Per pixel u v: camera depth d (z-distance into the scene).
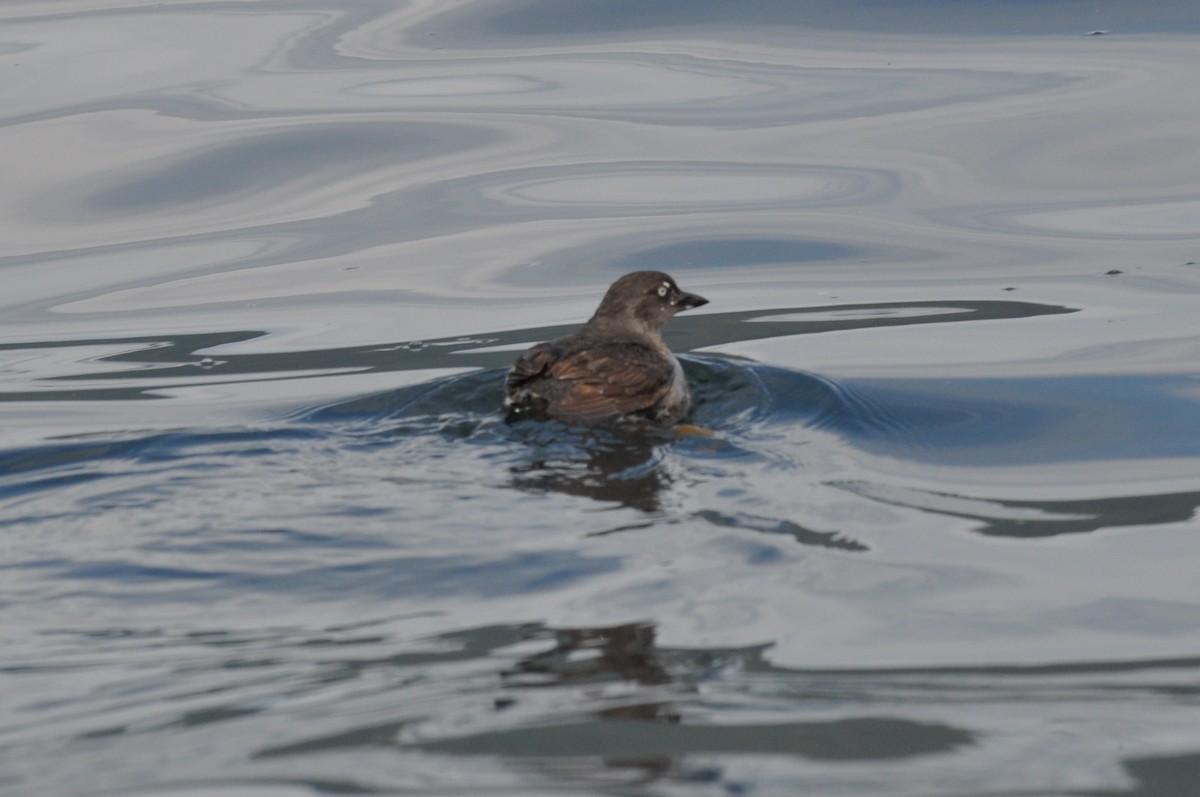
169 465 13.03
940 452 13.66
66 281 20.16
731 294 19.44
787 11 30.30
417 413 14.54
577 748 7.86
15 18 31.08
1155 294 18.52
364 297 19.41
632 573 10.52
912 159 23.12
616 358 14.47
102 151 23.73
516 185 22.78
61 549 11.19
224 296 19.62
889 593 10.24
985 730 8.18
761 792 7.48
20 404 15.80
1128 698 8.62
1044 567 10.80
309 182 23.08
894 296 19.09
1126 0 29.77
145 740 8.06
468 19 30.30
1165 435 14.03
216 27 29.94
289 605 10.13
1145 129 23.41
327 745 7.95
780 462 13.01
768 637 9.45
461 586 10.35
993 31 28.64
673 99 25.70
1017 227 21.08
